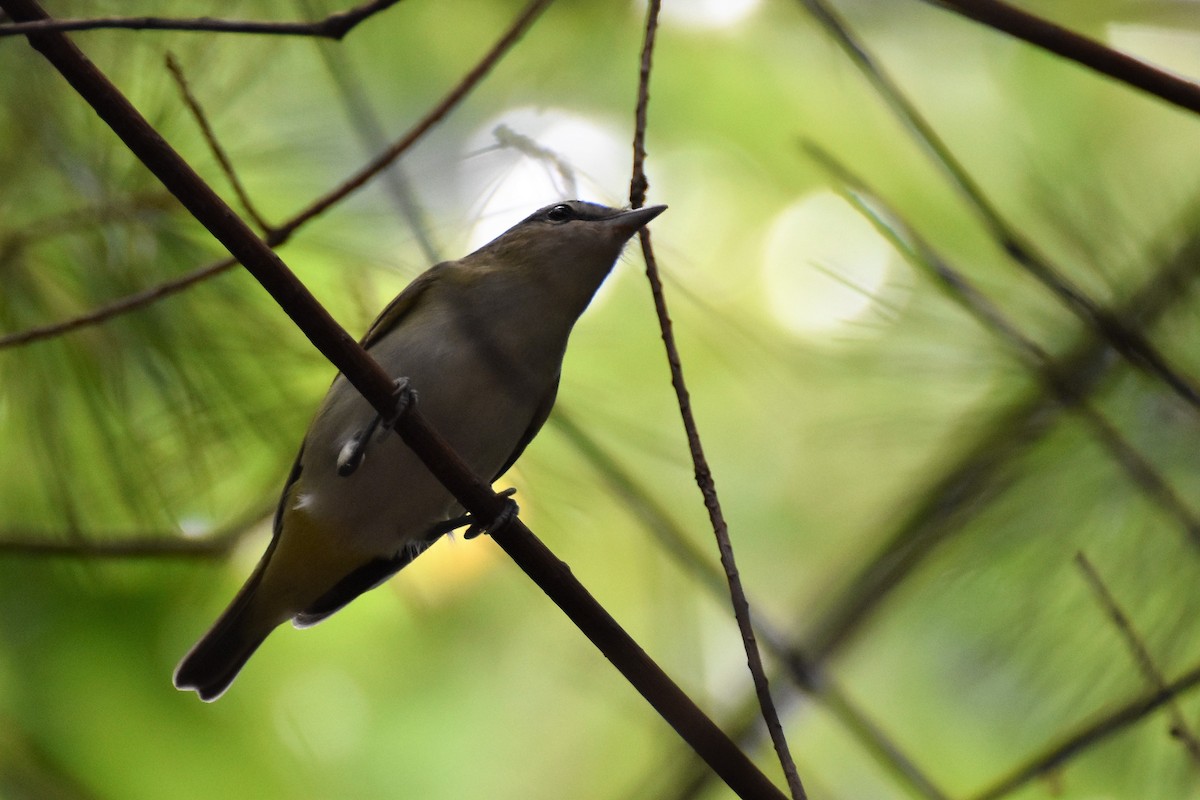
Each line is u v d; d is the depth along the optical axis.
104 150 5.79
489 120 8.06
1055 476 5.98
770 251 9.80
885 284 6.29
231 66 6.20
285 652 9.39
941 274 5.77
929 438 6.46
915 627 7.50
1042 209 5.89
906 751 7.95
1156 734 5.87
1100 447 5.90
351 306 6.40
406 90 8.12
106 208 5.79
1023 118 8.95
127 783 7.47
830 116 10.02
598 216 6.70
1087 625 5.84
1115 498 5.87
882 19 9.82
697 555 7.28
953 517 6.19
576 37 8.72
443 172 6.37
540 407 6.61
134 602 7.21
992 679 6.95
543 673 9.59
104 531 6.38
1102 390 5.79
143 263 5.92
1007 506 6.03
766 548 9.18
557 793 9.69
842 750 8.73
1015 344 5.89
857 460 8.67
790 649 7.29
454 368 6.34
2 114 5.70
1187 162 7.60
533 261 6.55
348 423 6.25
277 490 6.57
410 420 5.01
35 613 7.05
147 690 7.30
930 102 9.60
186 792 7.80
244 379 6.20
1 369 5.96
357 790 9.31
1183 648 5.66
